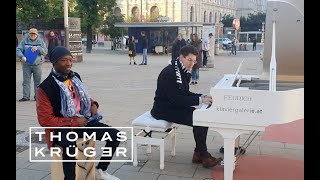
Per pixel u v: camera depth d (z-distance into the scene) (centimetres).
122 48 4094
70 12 3106
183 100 429
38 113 346
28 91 859
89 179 383
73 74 375
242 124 335
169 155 489
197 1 8431
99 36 4812
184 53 444
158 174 424
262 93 327
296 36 366
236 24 3534
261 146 528
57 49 357
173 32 3086
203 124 347
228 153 348
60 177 362
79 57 2114
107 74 1484
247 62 2281
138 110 768
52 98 349
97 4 3172
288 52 378
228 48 4084
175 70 443
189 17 8094
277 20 366
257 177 418
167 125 442
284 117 325
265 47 393
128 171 432
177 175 422
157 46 3106
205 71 1672
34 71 847
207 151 477
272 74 338
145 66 1928
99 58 2578
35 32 845
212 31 1802
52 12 2367
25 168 436
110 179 397
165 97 447
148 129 437
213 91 340
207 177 417
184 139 559
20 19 2072
